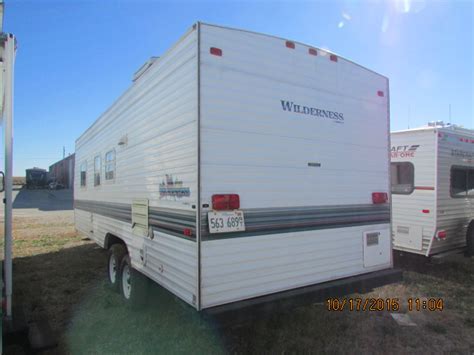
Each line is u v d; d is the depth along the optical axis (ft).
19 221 50.47
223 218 9.53
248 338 12.26
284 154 10.93
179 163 10.21
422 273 20.85
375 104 13.91
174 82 10.64
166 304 14.30
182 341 12.16
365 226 13.20
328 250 11.99
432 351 11.80
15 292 17.35
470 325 13.75
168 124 10.98
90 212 23.21
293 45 11.35
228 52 9.92
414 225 21.54
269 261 10.46
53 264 23.26
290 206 11.00
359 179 13.10
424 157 21.11
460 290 17.67
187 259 9.70
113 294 16.83
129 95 14.83
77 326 13.47
